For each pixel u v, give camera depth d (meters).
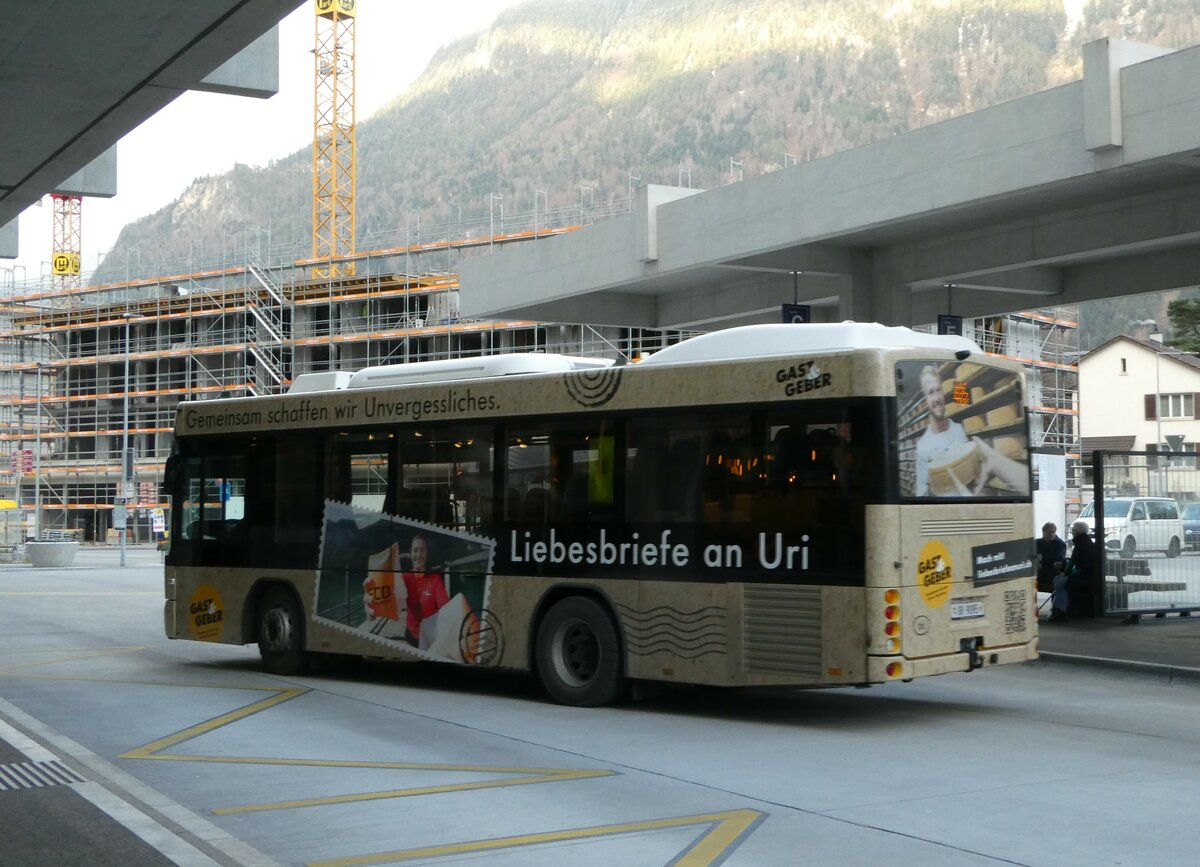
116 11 11.66
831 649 10.94
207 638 15.88
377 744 10.56
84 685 14.36
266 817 7.95
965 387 11.70
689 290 25.98
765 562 11.39
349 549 14.58
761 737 10.88
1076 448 72.19
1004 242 19.41
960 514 11.46
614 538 12.41
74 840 7.37
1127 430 77.25
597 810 8.07
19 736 10.86
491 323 67.56
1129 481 19.81
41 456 82.50
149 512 78.50
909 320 21.16
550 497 12.93
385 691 13.90
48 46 12.46
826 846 7.14
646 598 12.14
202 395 79.31
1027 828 7.55
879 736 10.91
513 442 13.27
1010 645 11.88
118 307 83.31
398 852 7.05
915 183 17.22
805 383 11.31
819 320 27.02
